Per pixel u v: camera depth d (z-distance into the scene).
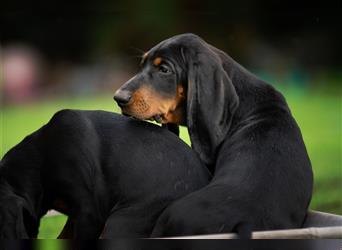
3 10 28.77
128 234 6.74
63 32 28.78
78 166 6.91
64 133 7.05
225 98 7.46
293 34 30.12
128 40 28.61
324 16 30.66
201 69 7.43
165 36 28.34
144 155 7.04
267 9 30.58
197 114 7.36
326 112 22.28
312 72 28.17
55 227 9.72
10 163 7.17
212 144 7.29
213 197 6.43
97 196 6.94
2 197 6.88
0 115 21.36
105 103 23.34
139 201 6.89
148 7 29.75
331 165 15.38
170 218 6.41
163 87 7.60
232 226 6.19
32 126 19.70
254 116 7.44
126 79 26.72
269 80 27.30
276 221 6.42
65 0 29.77
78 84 26.11
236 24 29.30
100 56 28.19
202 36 28.42
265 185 6.58
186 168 7.07
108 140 7.11
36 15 29.05
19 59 27.02
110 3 30.05
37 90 25.34
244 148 7.02
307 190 6.96
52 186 7.01
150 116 7.52
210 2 30.03
